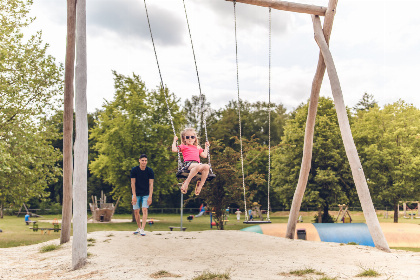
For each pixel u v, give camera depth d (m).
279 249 9.44
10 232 23.27
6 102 17.72
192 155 8.45
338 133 33.41
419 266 7.27
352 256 8.59
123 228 26.53
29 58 18.94
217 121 70.50
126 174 31.64
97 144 33.81
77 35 8.75
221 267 7.10
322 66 12.80
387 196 33.69
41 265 8.06
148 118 33.03
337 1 12.07
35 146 18.23
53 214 51.00
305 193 32.81
